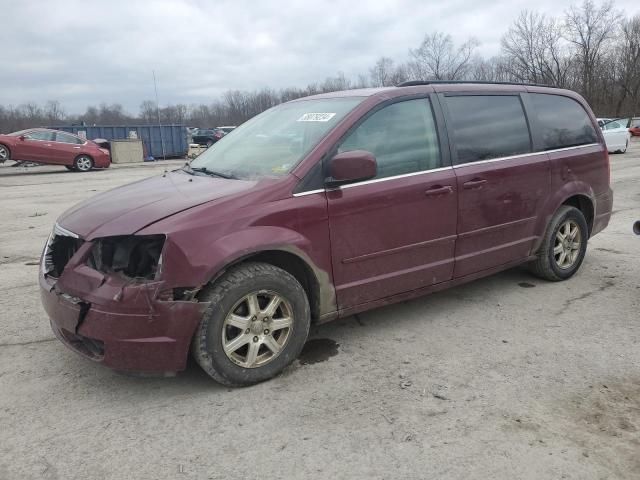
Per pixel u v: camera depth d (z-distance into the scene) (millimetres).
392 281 4051
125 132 30234
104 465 2732
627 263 6039
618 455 2738
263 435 2961
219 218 3277
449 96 4453
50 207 11180
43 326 4484
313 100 4531
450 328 4340
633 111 60875
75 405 3295
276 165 3787
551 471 2627
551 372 3592
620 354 3830
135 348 3105
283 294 3494
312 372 3652
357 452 2797
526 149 4887
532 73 60312
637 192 11703
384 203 3887
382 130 4004
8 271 6168
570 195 5219
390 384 3475
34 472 2682
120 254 3227
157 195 3639
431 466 2680
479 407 3186
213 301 3236
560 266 5348
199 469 2695
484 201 4484
